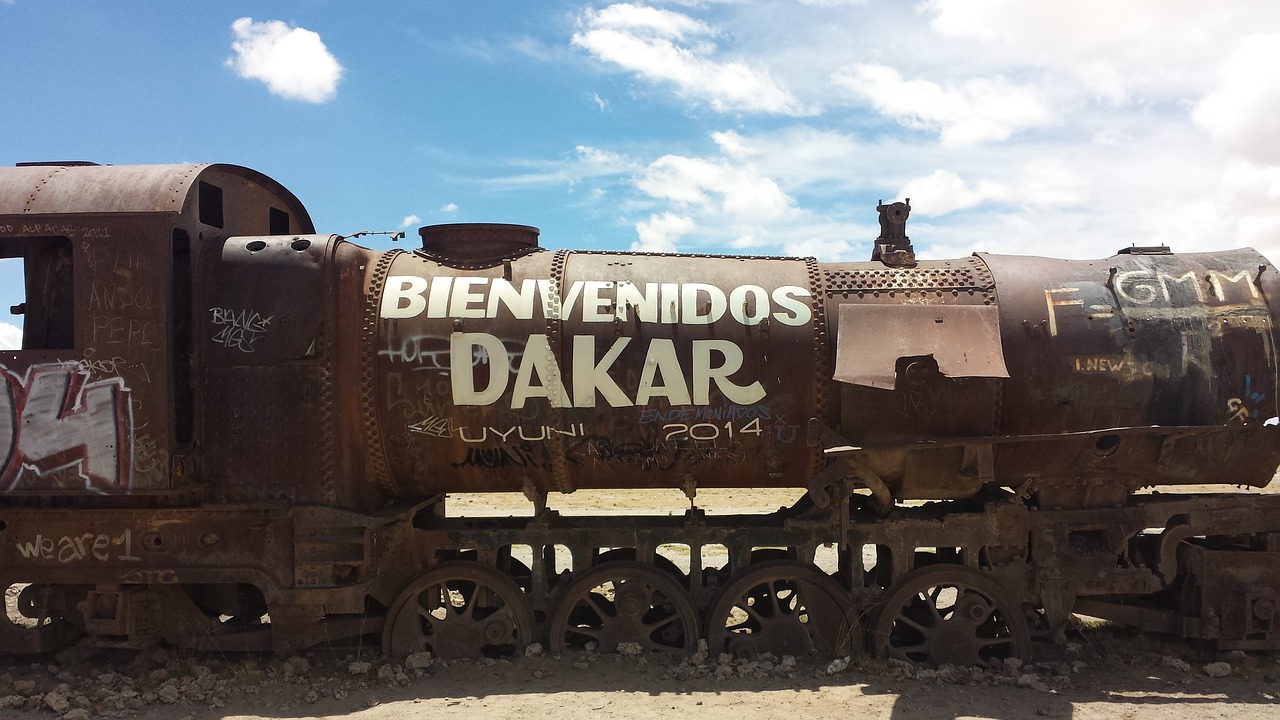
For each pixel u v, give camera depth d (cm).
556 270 668
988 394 631
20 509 620
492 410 633
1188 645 704
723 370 634
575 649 683
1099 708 574
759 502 1877
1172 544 659
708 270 676
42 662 675
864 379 600
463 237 689
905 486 666
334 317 627
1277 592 645
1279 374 627
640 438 639
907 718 555
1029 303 643
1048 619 655
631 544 670
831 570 1111
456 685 616
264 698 596
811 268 680
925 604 688
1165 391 628
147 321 588
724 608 657
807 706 573
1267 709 572
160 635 649
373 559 640
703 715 557
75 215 591
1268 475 648
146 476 586
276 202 774
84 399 590
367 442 642
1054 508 666
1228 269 661
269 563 623
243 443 619
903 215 705
